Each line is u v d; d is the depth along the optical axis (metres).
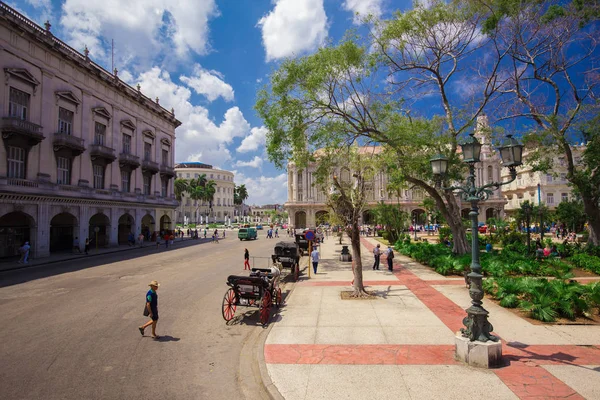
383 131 18.47
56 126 27.05
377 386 5.61
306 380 5.89
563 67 20.36
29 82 24.47
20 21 23.48
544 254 20.83
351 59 16.91
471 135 7.19
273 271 11.34
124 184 36.88
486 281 12.31
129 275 17.66
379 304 11.16
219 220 133.25
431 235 55.81
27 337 8.27
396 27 18.91
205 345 7.87
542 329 8.45
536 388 5.43
